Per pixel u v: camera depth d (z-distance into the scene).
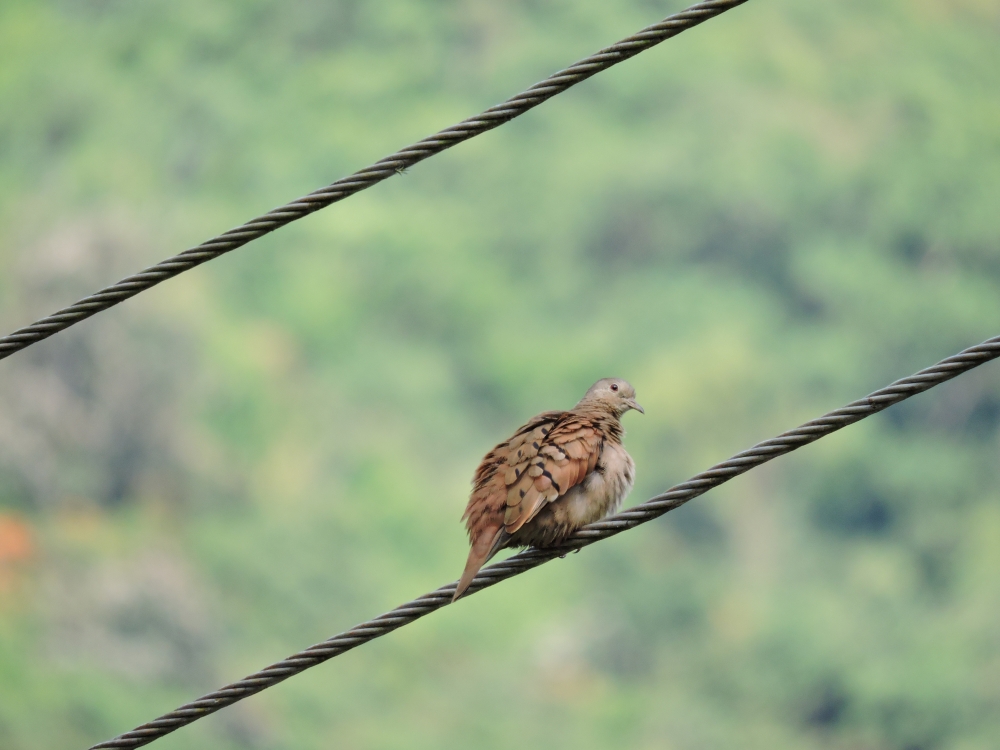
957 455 58.12
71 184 66.31
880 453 57.12
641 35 6.09
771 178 71.00
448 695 42.41
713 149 73.31
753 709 44.03
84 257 44.66
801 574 52.00
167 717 5.98
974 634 43.94
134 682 36.12
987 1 88.44
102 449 42.16
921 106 77.25
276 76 76.38
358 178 6.21
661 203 70.31
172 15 76.56
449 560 50.47
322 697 39.72
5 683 33.06
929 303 67.06
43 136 70.81
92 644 36.75
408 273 66.31
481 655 44.88
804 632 46.06
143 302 45.03
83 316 6.21
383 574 48.31
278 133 73.69
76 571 38.03
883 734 42.03
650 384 59.06
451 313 65.50
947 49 83.81
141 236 46.88
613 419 7.43
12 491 39.88
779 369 62.47
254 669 39.16
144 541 40.88
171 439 43.81
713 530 53.16
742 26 81.38
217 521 45.34
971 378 59.91
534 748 40.66
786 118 75.25
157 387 44.25
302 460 52.88
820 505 55.41
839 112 77.38
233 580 42.94
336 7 79.88
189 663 37.88
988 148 75.81
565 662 45.47
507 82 78.44
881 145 74.69
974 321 66.88
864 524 55.47
